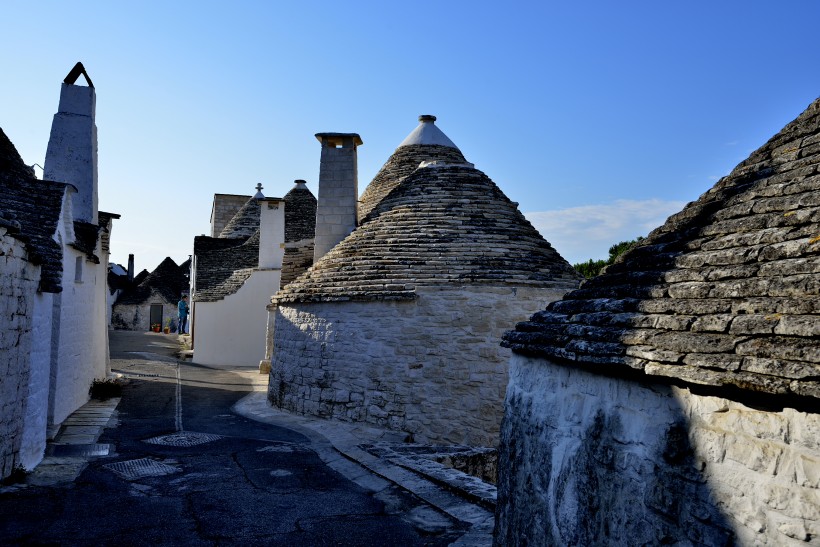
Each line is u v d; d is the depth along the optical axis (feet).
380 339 42.52
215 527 23.99
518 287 41.50
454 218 46.47
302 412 46.65
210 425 43.80
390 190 54.08
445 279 41.68
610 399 14.40
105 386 54.08
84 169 53.72
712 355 11.44
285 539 23.00
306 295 46.55
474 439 40.32
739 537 10.87
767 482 10.46
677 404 12.41
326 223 53.42
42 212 36.73
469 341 41.09
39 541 21.85
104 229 60.44
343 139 54.13
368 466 32.78
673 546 12.20
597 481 14.61
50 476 29.27
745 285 12.16
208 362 84.79
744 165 15.99
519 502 18.56
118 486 28.55
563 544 15.81
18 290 27.37
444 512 25.90
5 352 26.20
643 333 13.34
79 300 47.09
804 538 9.81
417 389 41.24
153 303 156.56
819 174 13.01
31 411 30.48
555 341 16.49
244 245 98.12
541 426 17.49
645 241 17.40
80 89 54.19
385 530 23.98
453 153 57.77
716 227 14.64
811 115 14.94
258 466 33.01
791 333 10.49
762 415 10.65
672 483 12.33
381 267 43.83
